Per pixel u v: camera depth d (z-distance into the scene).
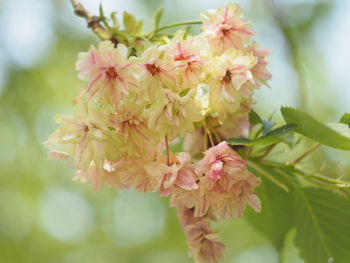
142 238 2.20
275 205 0.96
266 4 1.54
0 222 1.97
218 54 0.86
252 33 0.86
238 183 0.84
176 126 0.84
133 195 2.12
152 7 1.85
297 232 0.95
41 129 1.95
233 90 0.85
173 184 0.84
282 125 0.85
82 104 0.83
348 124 0.85
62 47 1.96
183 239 2.08
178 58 0.83
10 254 1.97
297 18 1.74
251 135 0.95
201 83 0.85
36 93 1.93
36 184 1.97
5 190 1.97
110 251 2.21
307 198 0.94
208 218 0.88
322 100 1.80
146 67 0.82
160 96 0.82
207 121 0.88
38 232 2.08
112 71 0.82
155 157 0.85
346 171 1.18
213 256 0.87
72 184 2.05
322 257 0.95
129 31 0.93
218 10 0.86
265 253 2.10
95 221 2.15
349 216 0.93
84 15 0.94
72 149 0.84
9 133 1.94
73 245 2.15
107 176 0.89
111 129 0.84
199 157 0.92
